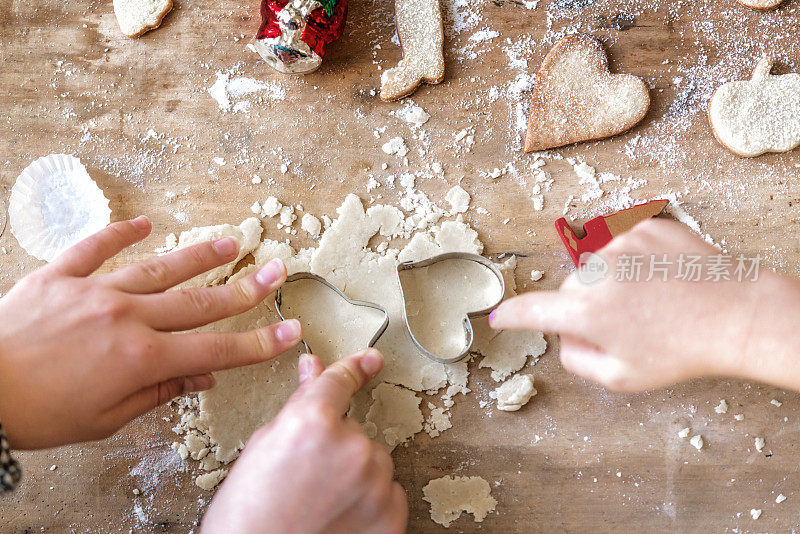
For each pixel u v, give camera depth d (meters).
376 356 0.99
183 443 1.12
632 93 1.13
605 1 1.17
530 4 1.17
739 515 1.09
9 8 1.19
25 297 0.92
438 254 1.11
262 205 1.16
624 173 1.15
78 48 1.18
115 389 0.89
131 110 1.17
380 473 0.90
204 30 1.18
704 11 1.16
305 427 0.87
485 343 1.12
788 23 1.15
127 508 1.12
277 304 1.10
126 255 1.14
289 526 0.85
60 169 1.17
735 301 0.91
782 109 1.12
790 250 1.12
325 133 1.17
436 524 1.10
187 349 0.92
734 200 1.13
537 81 1.14
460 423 1.12
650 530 1.09
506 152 1.16
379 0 1.17
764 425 1.10
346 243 1.14
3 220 1.17
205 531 0.89
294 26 1.04
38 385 0.87
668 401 1.11
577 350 0.96
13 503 1.12
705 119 1.15
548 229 1.14
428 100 1.17
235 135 1.17
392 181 1.16
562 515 1.10
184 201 1.16
